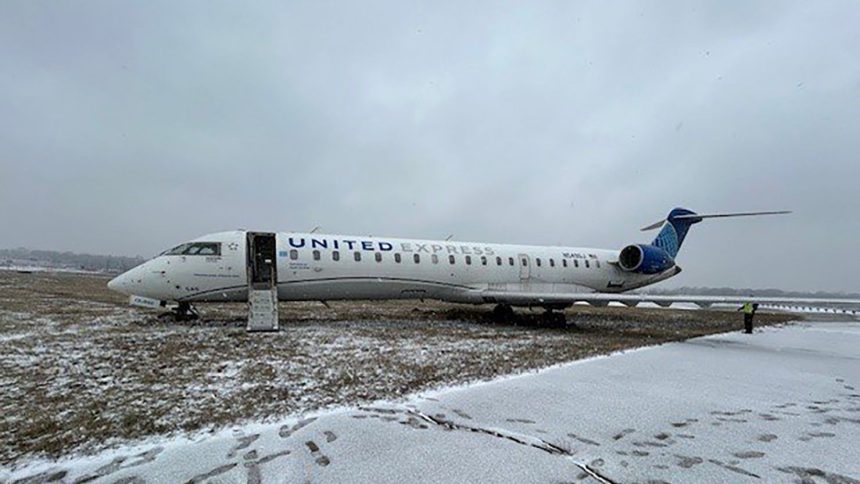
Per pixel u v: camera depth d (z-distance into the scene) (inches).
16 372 323.9
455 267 732.0
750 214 904.9
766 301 554.6
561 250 877.2
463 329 626.2
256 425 229.1
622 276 930.1
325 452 198.2
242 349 417.4
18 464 184.7
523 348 465.1
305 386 299.3
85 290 1339.8
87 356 377.4
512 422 239.8
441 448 203.5
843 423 253.8
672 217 1001.5
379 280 667.4
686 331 707.4
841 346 583.8
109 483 170.2
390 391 293.3
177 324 590.9
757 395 308.8
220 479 173.3
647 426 239.5
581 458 197.3
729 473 186.9
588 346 494.6
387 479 174.2
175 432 219.0
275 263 603.5
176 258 574.9
